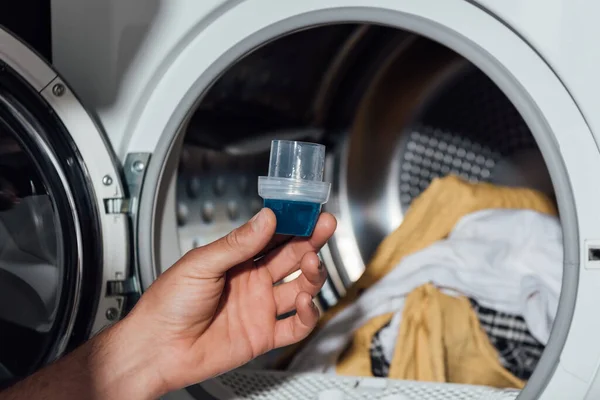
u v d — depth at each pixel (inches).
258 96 48.2
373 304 46.3
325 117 52.6
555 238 45.8
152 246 39.8
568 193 35.0
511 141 51.3
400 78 51.8
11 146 38.7
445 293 45.5
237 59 39.2
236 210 49.9
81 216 38.2
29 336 39.1
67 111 38.3
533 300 43.0
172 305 32.9
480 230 47.6
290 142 31.2
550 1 34.8
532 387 35.6
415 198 53.4
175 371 34.4
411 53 50.5
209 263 31.7
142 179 39.9
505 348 44.5
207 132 46.6
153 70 39.4
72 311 38.0
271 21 38.5
